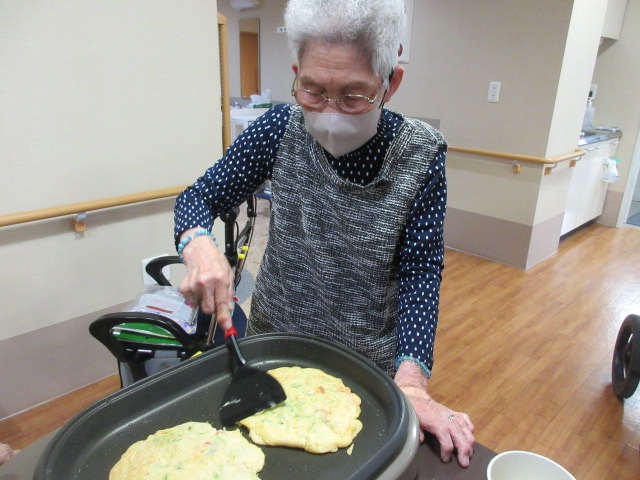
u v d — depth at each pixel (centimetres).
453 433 70
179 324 123
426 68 332
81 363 183
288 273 93
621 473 155
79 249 169
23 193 150
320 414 68
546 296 277
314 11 61
